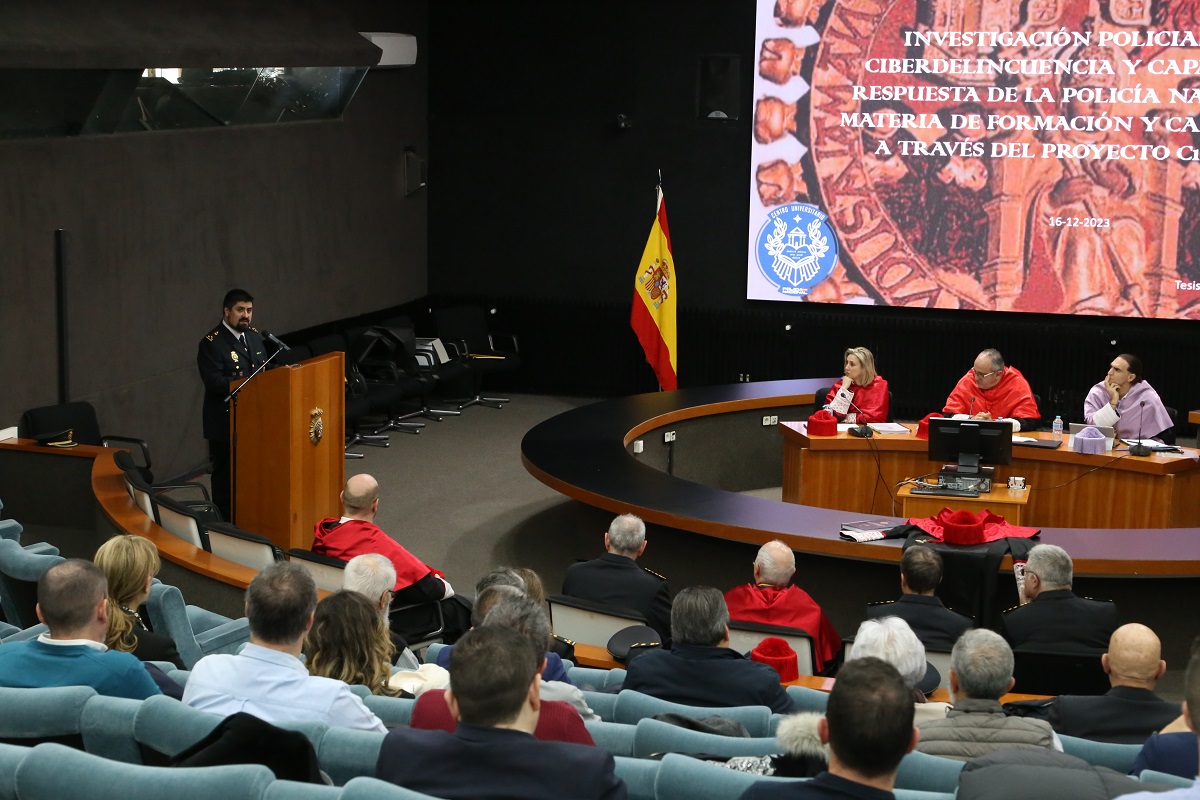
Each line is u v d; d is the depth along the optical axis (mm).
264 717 3207
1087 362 11703
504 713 2459
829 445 8617
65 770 2473
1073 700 3955
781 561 5508
